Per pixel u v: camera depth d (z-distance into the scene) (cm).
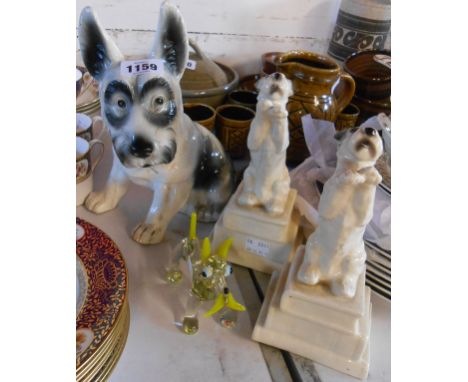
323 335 58
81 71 104
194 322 62
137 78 59
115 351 54
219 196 79
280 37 120
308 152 95
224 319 64
